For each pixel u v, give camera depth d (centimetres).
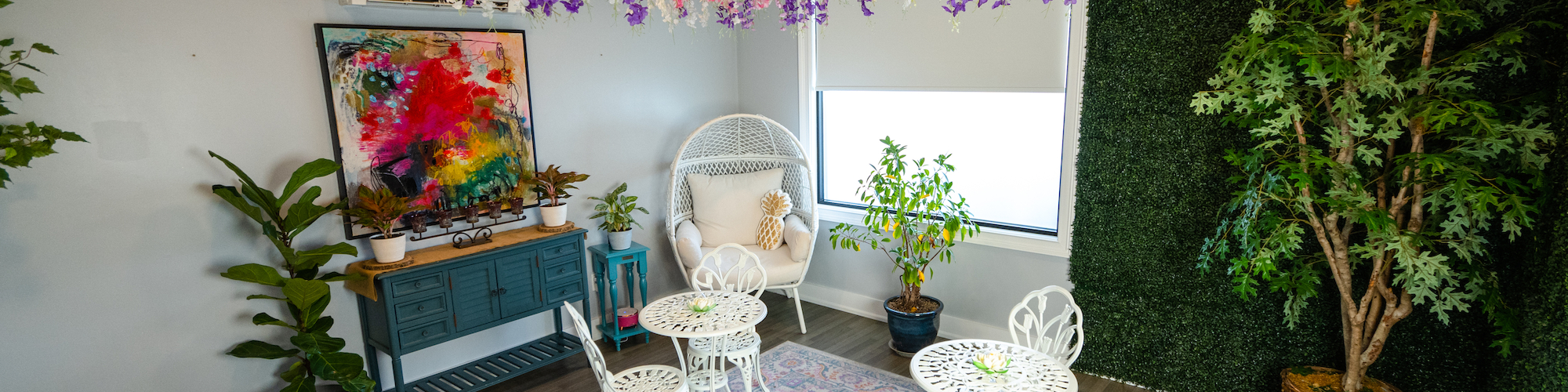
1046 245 366
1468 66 227
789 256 425
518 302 356
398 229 334
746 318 299
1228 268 306
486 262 339
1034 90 354
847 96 450
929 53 387
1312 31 238
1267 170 271
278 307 319
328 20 308
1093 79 327
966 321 412
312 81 307
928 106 419
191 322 296
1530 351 233
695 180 450
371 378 339
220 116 287
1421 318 276
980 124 402
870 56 411
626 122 418
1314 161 247
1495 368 260
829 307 473
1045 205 389
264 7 292
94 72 260
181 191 284
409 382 354
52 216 260
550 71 378
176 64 275
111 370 281
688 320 297
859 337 420
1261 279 302
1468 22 230
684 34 440
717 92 467
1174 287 326
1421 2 231
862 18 410
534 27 368
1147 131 316
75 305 270
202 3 278
